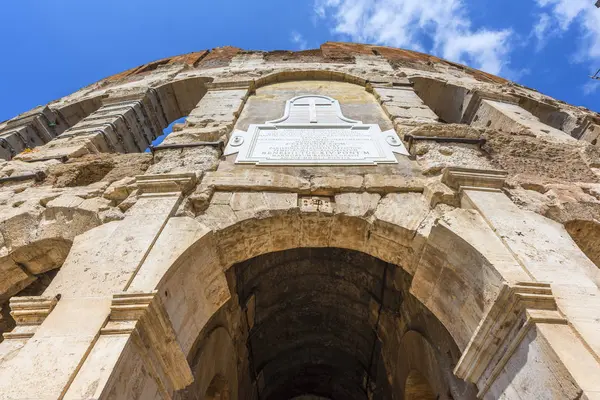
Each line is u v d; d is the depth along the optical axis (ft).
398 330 32.53
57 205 23.13
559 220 21.53
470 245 17.54
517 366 14.15
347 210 21.85
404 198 22.66
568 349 12.66
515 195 22.84
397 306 32.68
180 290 17.33
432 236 19.35
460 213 19.99
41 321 14.26
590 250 22.97
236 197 22.45
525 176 25.95
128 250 17.40
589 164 29.73
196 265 18.57
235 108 36.19
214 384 28.48
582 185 25.50
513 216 19.62
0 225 22.65
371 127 31.91
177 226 19.29
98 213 21.95
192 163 25.76
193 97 59.36
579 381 11.55
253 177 23.94
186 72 61.98
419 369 27.48
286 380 46.68
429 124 30.25
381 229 21.21
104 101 53.83
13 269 23.07
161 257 17.02
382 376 36.40
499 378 15.01
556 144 32.14
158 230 18.70
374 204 22.29
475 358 15.94
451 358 22.36
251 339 38.68
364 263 35.99
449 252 18.92
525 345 14.01
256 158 26.73
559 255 16.97
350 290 38.96
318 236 22.81
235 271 32.65
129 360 13.03
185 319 17.34
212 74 56.95
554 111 55.42
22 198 25.18
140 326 13.94
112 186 24.26
